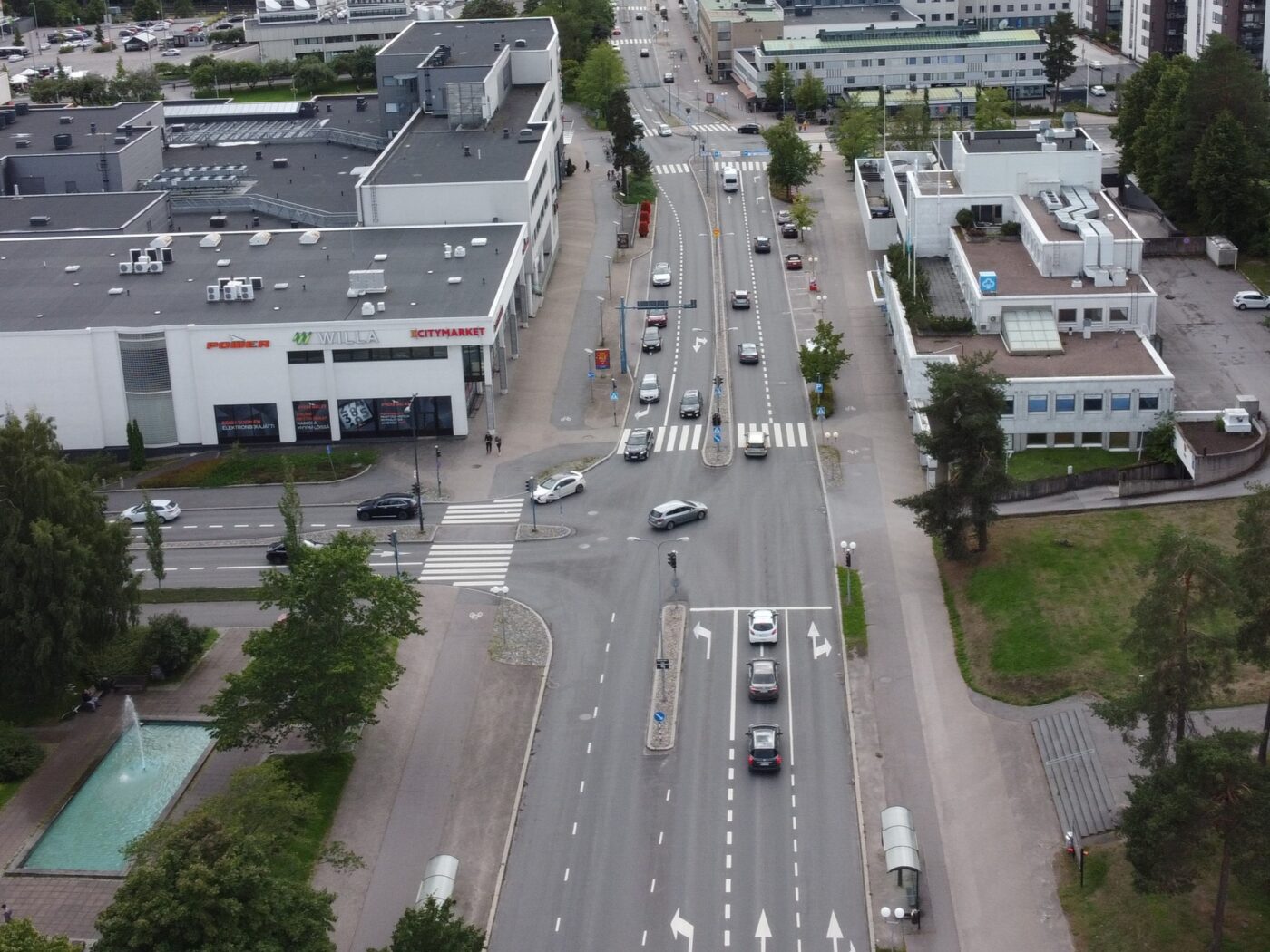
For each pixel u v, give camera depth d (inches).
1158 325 7224.4
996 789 4269.2
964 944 3732.8
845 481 6082.7
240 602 5457.7
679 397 7007.9
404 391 6599.4
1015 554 5329.7
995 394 5201.8
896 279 7377.0
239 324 6520.7
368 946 3811.5
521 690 4830.2
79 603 4694.9
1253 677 4431.6
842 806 4234.7
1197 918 3666.3
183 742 4662.9
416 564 5639.8
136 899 3228.3
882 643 4975.4
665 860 4060.0
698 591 5344.5
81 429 6584.6
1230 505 5506.9
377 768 4485.7
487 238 7564.0
